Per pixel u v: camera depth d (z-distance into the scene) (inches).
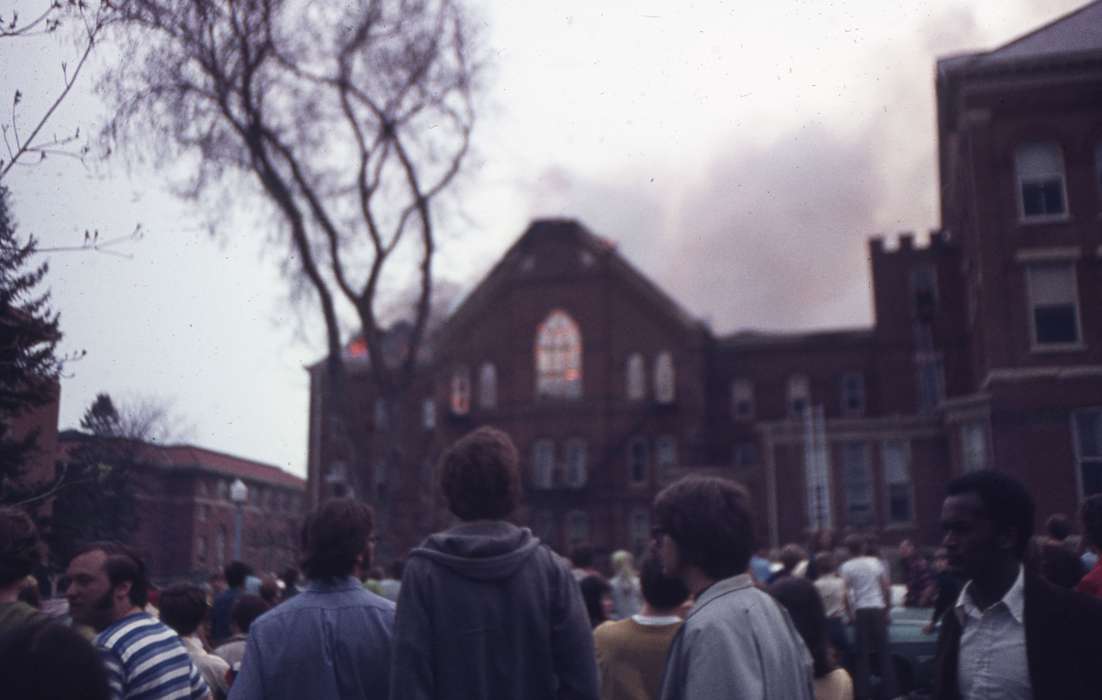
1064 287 1026.1
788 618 119.4
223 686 214.8
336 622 145.3
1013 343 1025.5
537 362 1902.1
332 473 1016.9
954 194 1306.6
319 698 140.6
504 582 130.9
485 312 1950.1
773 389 1893.5
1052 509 983.6
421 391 1966.0
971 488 125.6
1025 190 1043.9
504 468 137.6
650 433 1845.5
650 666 178.4
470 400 1916.8
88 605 154.3
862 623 410.6
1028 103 1047.0
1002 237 1038.4
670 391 1856.5
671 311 1868.8
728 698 104.4
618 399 1859.0
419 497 1838.1
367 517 154.3
